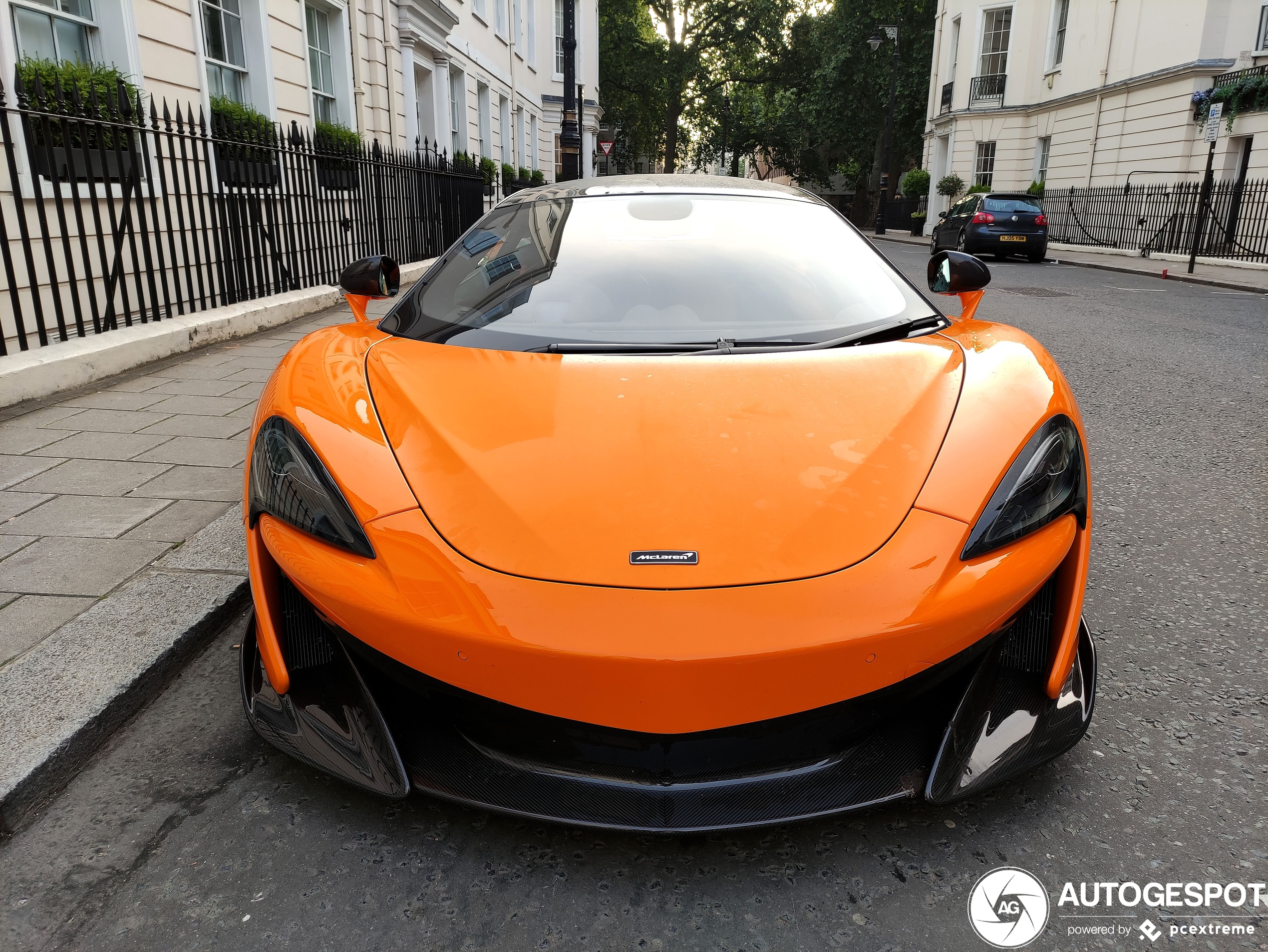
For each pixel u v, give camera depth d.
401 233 10.52
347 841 1.62
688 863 1.55
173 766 1.85
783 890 1.49
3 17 5.33
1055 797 1.72
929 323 2.21
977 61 25.88
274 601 1.73
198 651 2.32
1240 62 17.42
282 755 1.88
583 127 30.34
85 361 5.00
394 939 1.40
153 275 5.90
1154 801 1.71
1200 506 3.44
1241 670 2.21
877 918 1.43
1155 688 2.13
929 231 29.62
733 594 1.38
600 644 1.35
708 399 1.75
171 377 5.24
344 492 1.59
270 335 6.81
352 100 11.06
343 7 10.79
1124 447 4.27
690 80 44.59
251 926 1.43
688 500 1.50
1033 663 1.70
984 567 1.49
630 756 1.47
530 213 2.72
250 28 8.48
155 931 1.42
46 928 1.43
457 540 1.48
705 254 2.41
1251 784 1.76
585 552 1.43
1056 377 1.92
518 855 1.58
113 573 2.63
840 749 1.55
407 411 1.74
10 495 3.31
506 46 20.97
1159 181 19.03
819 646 1.37
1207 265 15.64
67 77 5.74
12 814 1.68
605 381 1.82
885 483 1.56
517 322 2.15
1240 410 4.99
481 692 1.44
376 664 1.52
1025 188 25.70
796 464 1.58
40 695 1.98
